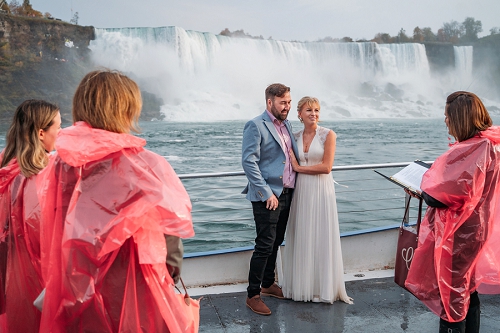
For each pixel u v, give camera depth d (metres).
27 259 1.84
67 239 1.50
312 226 3.26
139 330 1.58
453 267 2.37
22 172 1.82
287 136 3.28
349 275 3.80
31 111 1.88
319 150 3.22
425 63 89.12
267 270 3.42
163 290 1.61
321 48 83.62
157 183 1.54
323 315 3.12
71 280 1.51
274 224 3.14
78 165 1.52
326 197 3.25
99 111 1.60
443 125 67.56
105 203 1.51
